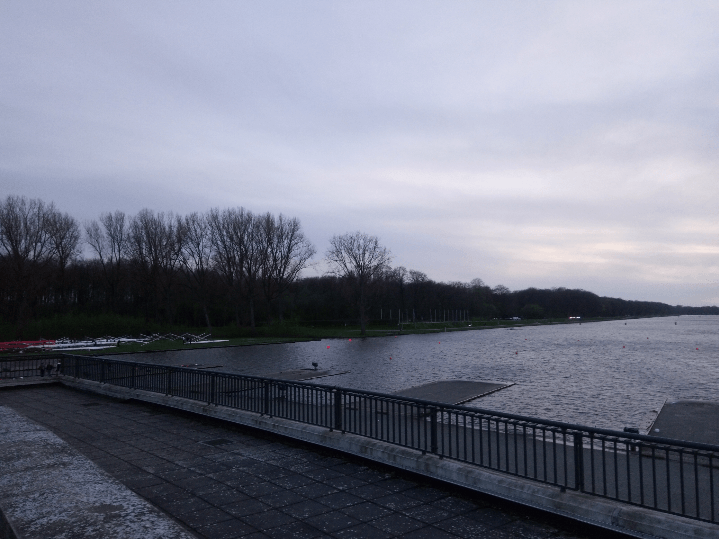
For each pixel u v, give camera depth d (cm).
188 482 802
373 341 7138
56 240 7138
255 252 7994
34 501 534
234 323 8562
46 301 7562
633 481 812
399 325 10275
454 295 14738
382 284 9744
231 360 4172
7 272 5934
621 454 1021
